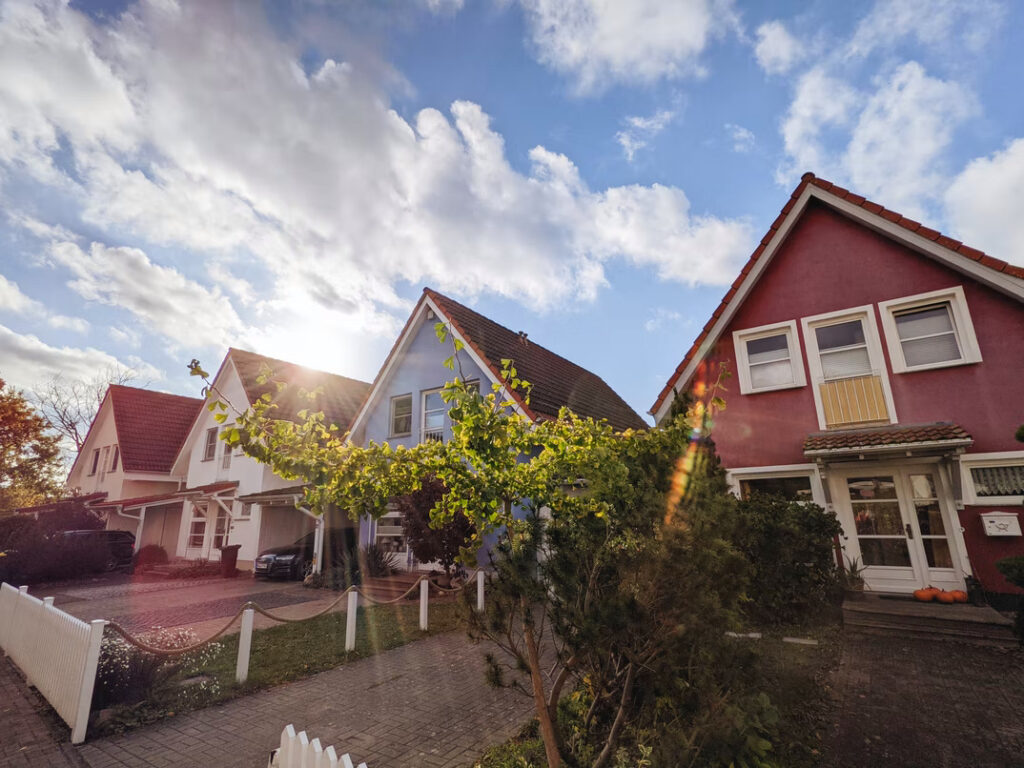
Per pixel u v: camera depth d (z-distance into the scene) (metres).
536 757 4.09
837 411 10.38
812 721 4.71
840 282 10.88
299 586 15.50
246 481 20.09
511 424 4.12
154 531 24.89
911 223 10.02
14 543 18.05
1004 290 9.08
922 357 9.91
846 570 9.58
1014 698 5.20
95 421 29.88
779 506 8.47
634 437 4.21
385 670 6.97
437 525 4.35
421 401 17.25
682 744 3.12
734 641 3.41
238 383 22.44
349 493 4.20
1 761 4.59
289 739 3.23
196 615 11.10
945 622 7.60
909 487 9.63
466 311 18.28
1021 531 8.31
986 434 8.98
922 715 4.83
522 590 3.41
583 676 4.32
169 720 5.43
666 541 3.16
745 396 11.40
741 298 11.57
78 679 5.23
